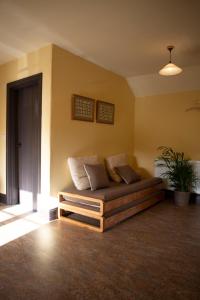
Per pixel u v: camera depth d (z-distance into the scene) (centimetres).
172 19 248
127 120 485
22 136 377
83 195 292
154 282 180
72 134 349
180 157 442
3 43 309
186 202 398
